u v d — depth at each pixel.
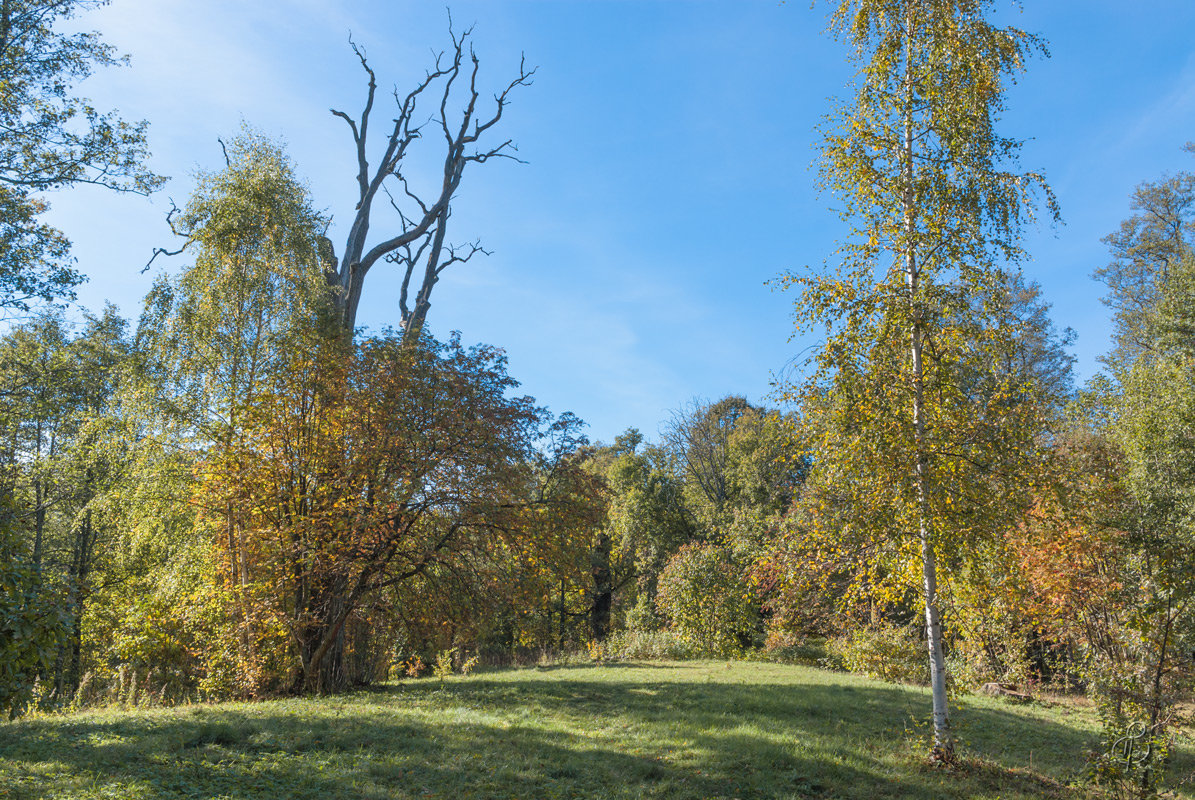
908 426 9.43
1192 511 11.09
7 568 6.94
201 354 19.08
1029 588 11.38
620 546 42.66
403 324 24.30
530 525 17.00
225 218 19.19
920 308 9.65
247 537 15.82
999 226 9.92
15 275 14.80
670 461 46.59
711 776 8.41
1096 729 13.42
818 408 9.95
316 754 8.34
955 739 10.41
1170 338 27.11
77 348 19.67
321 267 21.08
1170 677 9.47
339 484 15.36
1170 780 9.93
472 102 25.61
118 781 6.59
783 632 19.64
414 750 8.84
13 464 23.48
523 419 17.36
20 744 7.91
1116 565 11.11
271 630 15.44
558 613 40.47
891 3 10.80
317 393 16.44
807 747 9.96
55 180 15.26
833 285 9.90
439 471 16.09
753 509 36.16
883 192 10.29
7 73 14.72
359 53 23.81
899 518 9.48
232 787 6.73
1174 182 36.94
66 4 15.35
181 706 13.26
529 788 7.57
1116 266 39.62
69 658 25.64
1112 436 16.14
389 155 24.03
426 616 17.11
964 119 10.08
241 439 16.25
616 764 8.76
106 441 22.25
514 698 14.30
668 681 18.00
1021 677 18.16
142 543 20.77
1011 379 9.91
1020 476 9.41
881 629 18.59
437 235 24.69
